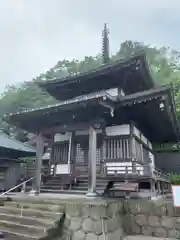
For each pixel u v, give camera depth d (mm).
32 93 33375
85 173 9406
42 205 6035
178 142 16547
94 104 6984
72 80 11711
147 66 10094
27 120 8984
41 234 4980
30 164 14578
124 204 6461
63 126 8617
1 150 12367
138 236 5863
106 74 10664
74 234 5223
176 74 29312
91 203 5297
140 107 8141
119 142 8945
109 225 5203
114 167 8633
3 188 12094
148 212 6133
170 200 6395
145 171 8539
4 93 37000
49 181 10086
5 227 5633
